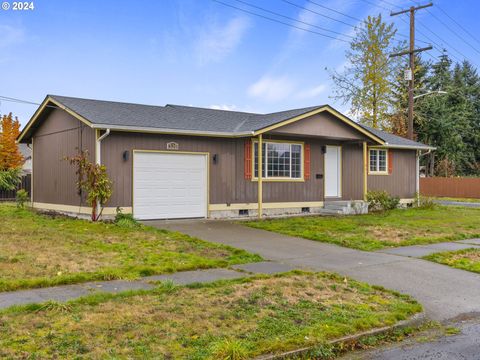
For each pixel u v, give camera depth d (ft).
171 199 48.91
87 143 46.85
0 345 14.43
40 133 59.57
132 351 14.49
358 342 17.24
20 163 121.90
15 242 32.09
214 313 18.35
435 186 118.01
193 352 14.66
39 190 59.72
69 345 14.71
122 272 24.30
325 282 24.30
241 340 15.81
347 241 37.19
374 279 26.17
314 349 15.97
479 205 83.97
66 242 32.73
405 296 22.67
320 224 46.57
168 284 21.80
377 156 69.72
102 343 14.99
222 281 23.41
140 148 46.85
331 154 63.21
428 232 43.32
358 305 20.57
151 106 57.77
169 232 39.22
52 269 24.53
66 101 50.55
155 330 16.28
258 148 55.16
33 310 17.83
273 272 26.37
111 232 37.93
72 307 18.33
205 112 59.93
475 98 164.04
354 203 59.67
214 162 51.85
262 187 55.72
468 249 35.63
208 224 46.19
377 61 119.14
